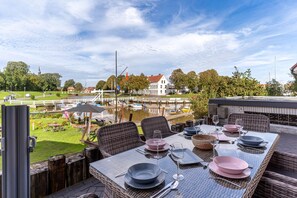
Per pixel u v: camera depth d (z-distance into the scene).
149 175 1.17
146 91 51.50
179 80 47.66
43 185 2.18
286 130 4.06
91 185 2.43
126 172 1.23
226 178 1.14
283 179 1.41
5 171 1.26
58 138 7.87
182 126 4.11
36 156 4.95
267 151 1.65
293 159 1.84
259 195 1.38
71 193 2.24
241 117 2.88
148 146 1.66
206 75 37.41
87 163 2.58
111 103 30.27
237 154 1.57
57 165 2.26
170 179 1.13
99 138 1.94
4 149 1.24
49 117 14.20
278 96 7.63
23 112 1.29
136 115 21.31
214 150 1.56
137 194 0.98
